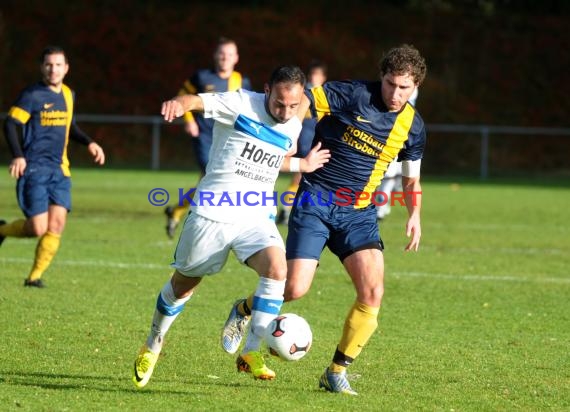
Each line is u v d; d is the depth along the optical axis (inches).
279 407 633.6
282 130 668.7
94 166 3572.8
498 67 4217.5
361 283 686.5
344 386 681.6
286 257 708.0
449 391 693.3
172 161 3752.5
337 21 4404.5
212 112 661.9
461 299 1091.9
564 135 3932.1
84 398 641.6
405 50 689.0
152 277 1184.8
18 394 645.9
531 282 1224.2
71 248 1429.6
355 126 716.7
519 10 4601.4
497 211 2193.7
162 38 4168.3
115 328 885.8
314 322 950.4
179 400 645.3
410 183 747.4
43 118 1081.4
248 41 4197.8
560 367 778.2
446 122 3929.6
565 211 2215.8
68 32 4119.1
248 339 659.4
